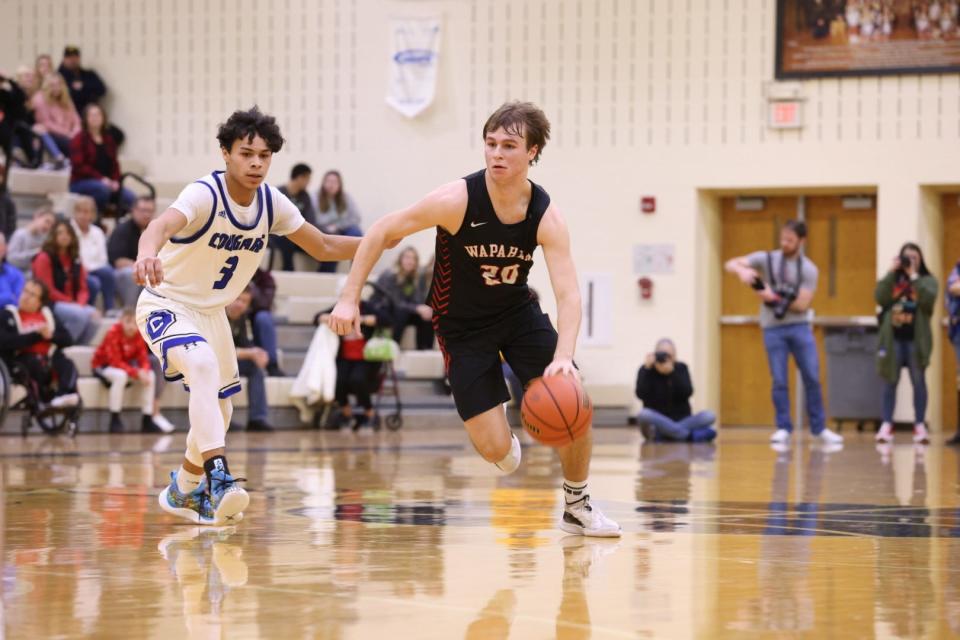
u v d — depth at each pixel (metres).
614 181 27.92
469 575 6.38
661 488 12.02
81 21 30.92
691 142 27.48
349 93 29.48
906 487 12.24
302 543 7.64
